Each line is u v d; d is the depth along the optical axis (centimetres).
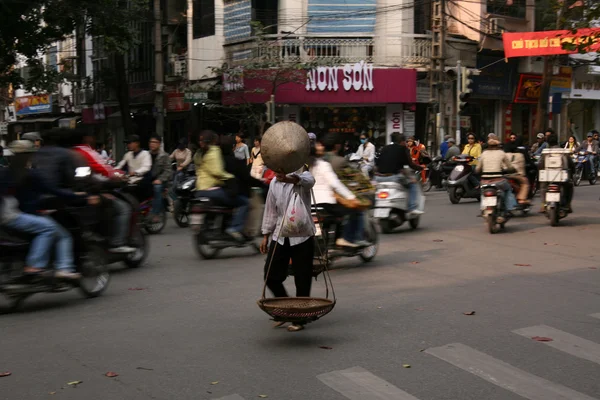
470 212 1552
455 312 676
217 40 2617
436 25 2452
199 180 999
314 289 788
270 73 2361
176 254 1043
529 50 2514
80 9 1866
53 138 735
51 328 630
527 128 2967
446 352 549
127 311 693
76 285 727
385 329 617
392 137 1237
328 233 892
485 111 2811
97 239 827
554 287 793
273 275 618
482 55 2692
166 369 512
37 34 1902
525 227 1304
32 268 687
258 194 1038
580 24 1303
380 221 1209
